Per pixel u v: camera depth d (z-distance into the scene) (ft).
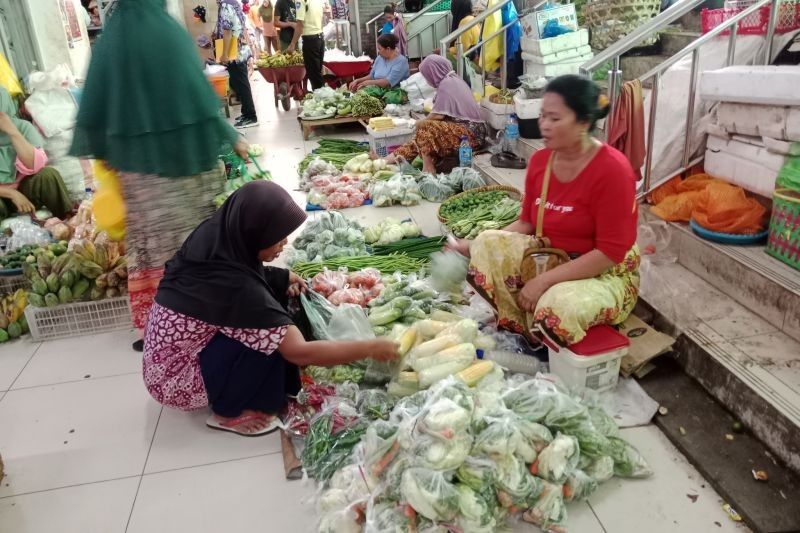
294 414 8.57
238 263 7.88
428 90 24.75
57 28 20.29
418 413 6.84
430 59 22.26
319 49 30.78
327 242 13.52
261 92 40.04
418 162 19.81
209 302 7.83
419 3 36.24
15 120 14.76
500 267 9.18
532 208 9.53
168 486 7.72
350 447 7.64
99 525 7.17
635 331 9.20
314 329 9.32
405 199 16.87
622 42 10.81
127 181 9.48
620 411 8.35
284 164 22.13
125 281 11.42
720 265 9.83
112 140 9.15
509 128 17.63
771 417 7.33
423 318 9.88
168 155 9.39
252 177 17.22
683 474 7.40
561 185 8.87
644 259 10.89
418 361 8.27
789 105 9.09
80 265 11.29
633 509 6.94
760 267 9.15
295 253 13.42
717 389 8.27
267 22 39.27
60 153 15.60
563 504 6.75
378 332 9.70
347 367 9.10
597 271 8.50
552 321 8.15
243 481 7.74
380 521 6.43
